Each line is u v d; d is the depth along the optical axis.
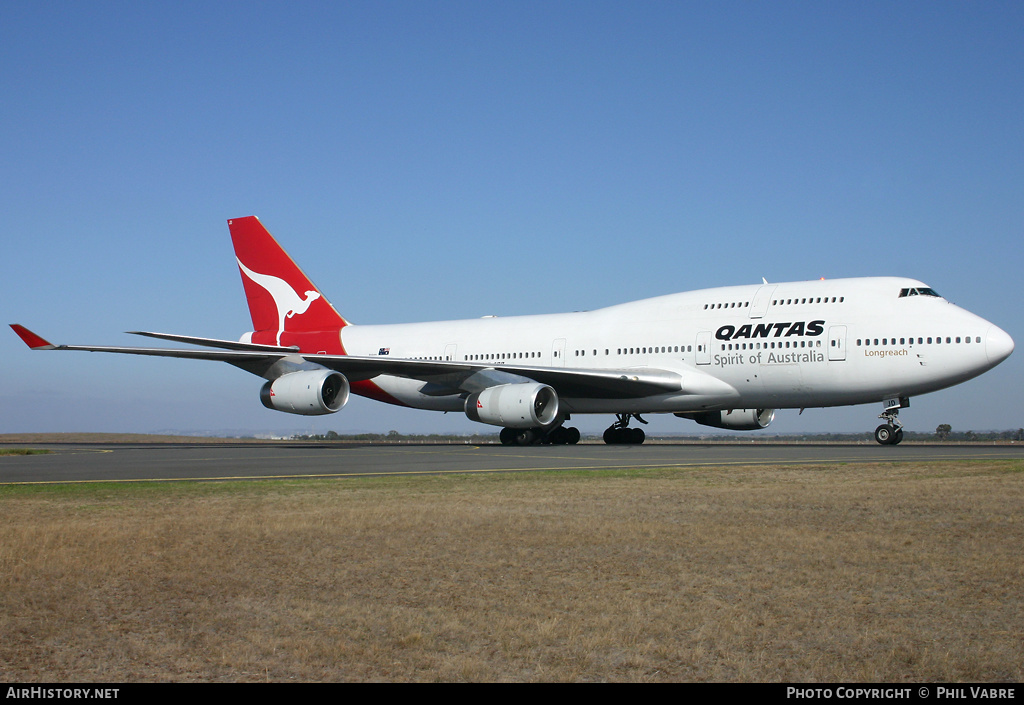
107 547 9.23
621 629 6.16
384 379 37.09
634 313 31.97
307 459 23.45
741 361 28.73
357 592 7.32
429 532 10.08
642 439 34.50
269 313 40.06
